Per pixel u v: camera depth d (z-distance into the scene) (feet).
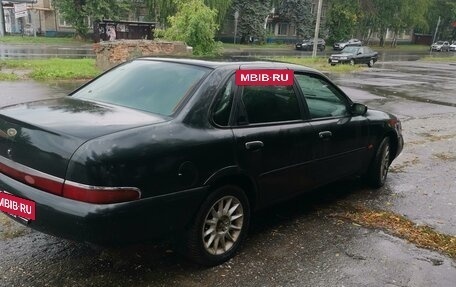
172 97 11.57
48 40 125.49
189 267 11.70
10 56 75.15
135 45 57.21
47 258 11.75
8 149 10.52
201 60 13.06
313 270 11.96
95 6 129.29
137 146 9.71
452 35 260.83
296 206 16.61
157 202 10.03
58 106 11.75
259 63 13.44
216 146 11.18
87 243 9.37
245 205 12.45
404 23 217.36
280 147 13.12
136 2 143.84
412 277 11.91
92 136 9.50
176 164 10.32
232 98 12.05
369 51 105.70
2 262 11.45
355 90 56.85
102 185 9.21
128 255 12.09
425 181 20.65
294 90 14.20
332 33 202.18
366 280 11.61
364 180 19.01
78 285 10.58
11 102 34.76
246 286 11.01
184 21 69.26
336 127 15.48
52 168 9.57
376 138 18.04
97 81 14.02
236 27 167.94
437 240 14.33
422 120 37.42
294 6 192.24
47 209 9.48
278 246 13.24
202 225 11.30
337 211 16.33
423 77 81.30
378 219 15.75
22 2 134.72
